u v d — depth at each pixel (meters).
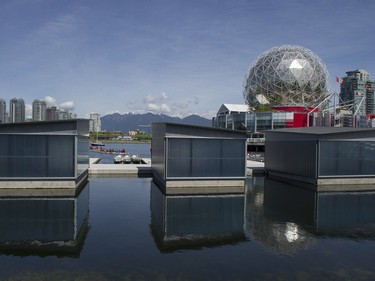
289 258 12.19
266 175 36.31
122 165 37.47
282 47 91.31
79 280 10.02
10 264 11.14
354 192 26.02
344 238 14.73
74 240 13.66
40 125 24.00
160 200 21.78
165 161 25.06
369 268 11.43
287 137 32.59
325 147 28.42
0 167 23.84
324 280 10.46
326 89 89.94
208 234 14.85
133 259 11.72
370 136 29.58
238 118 91.88
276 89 87.50
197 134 25.50
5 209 18.91
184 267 11.15
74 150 24.36
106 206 19.88
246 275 10.66
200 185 25.78
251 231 15.45
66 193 23.30
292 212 19.25
